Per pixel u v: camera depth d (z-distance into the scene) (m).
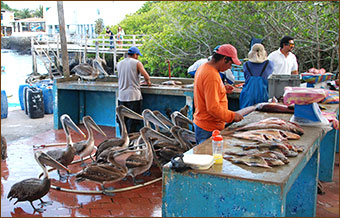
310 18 12.61
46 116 11.51
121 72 7.71
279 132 4.05
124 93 7.75
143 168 5.52
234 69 9.66
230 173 2.93
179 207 3.09
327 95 5.89
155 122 6.26
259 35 12.83
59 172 6.02
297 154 3.45
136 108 7.86
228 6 13.35
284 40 6.68
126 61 7.69
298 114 4.64
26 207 4.86
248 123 4.73
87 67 9.54
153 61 16.16
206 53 14.81
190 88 7.91
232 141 3.90
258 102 6.15
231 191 2.88
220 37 14.49
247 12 13.13
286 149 3.47
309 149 3.67
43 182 4.76
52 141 8.47
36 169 6.43
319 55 11.95
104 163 5.52
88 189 5.47
